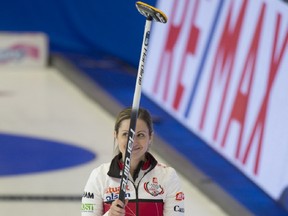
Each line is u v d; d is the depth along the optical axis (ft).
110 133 92.94
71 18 142.51
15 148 85.71
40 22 146.41
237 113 70.28
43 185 72.79
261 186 64.95
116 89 113.09
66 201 68.39
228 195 66.64
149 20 36.35
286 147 61.41
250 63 68.74
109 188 37.24
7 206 66.69
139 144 36.60
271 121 63.87
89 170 77.92
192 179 73.31
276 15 64.90
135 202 37.06
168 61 89.15
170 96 87.61
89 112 102.99
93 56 135.64
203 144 84.74
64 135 91.45
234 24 73.56
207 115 77.36
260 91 66.23
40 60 133.28
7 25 148.36
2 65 132.26
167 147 82.07
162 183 37.32
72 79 121.60
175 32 88.07
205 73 78.95
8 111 102.32
